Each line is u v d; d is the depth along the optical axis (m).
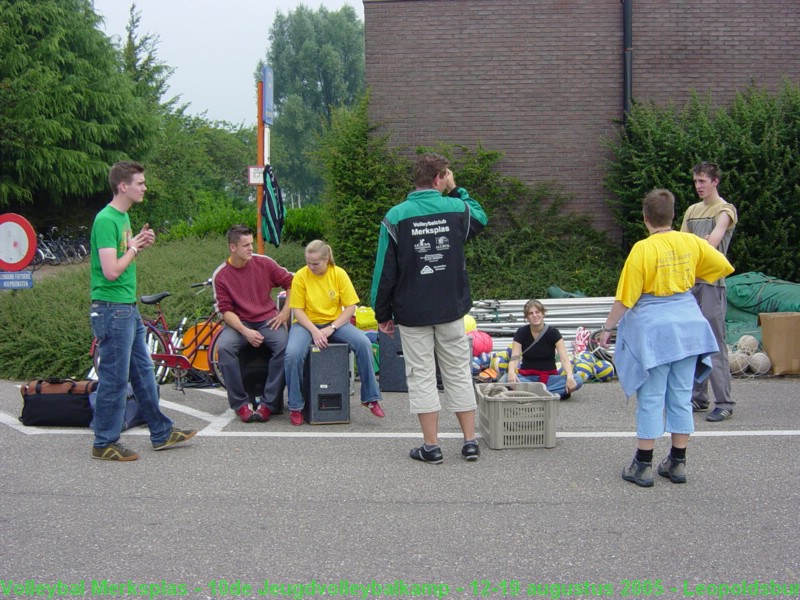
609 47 11.59
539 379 7.32
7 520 4.48
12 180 25.39
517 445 5.81
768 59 11.58
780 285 9.25
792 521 4.44
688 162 10.65
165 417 5.79
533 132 11.66
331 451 5.79
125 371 5.50
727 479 5.12
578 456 5.64
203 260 12.52
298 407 6.53
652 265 4.86
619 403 7.29
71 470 5.34
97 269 5.38
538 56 11.61
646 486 4.98
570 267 11.32
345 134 11.42
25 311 9.35
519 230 11.56
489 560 3.97
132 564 3.94
